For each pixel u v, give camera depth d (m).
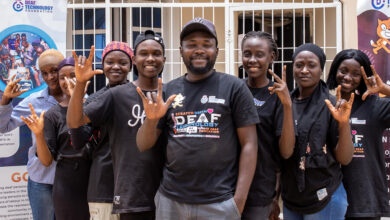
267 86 2.78
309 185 2.60
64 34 4.39
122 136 2.54
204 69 2.30
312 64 2.67
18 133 4.09
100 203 2.74
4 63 4.16
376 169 2.79
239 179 2.24
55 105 3.15
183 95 2.32
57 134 3.09
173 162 2.23
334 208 2.60
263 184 2.60
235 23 5.13
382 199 2.79
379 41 4.40
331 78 2.98
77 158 2.99
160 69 2.66
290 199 2.72
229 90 2.28
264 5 4.93
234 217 2.20
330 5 4.87
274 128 2.62
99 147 2.80
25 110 3.47
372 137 2.79
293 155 2.64
